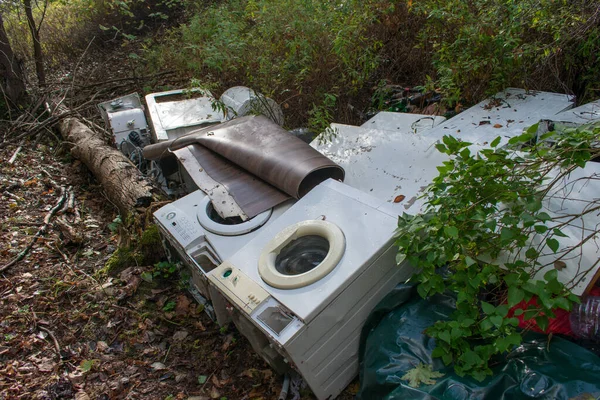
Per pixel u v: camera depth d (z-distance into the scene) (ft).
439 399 6.92
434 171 10.39
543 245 7.52
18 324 11.61
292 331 7.74
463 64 14.02
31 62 30.27
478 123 12.43
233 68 18.26
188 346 11.02
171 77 23.99
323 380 8.59
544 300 6.29
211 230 10.50
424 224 7.39
